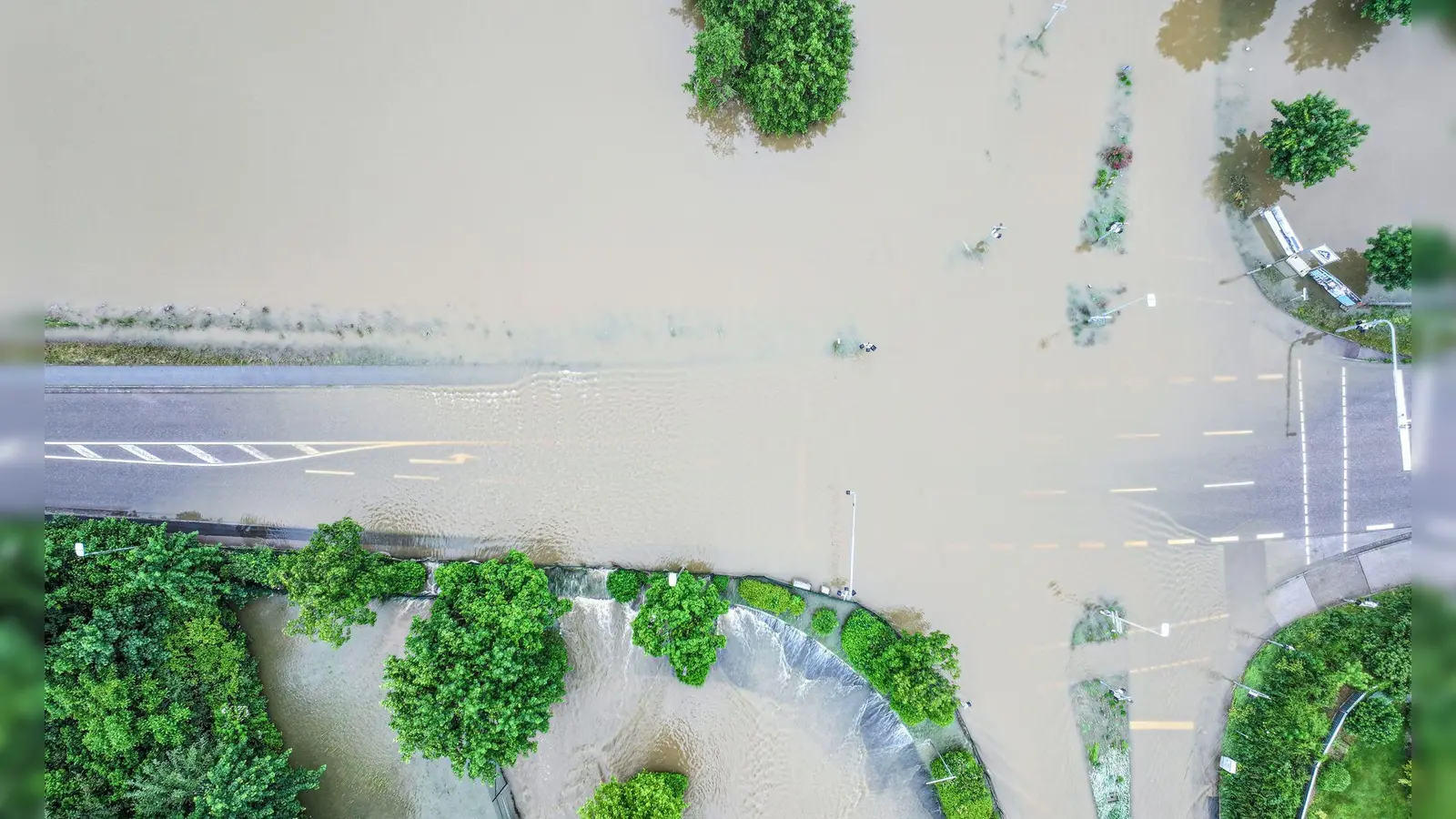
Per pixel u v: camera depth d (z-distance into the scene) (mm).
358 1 42344
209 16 42625
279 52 42344
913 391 40344
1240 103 40844
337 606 34562
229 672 37906
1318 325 39875
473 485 40406
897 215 40969
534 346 40656
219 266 41312
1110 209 40781
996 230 40281
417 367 40688
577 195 41406
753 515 39938
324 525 37219
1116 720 39281
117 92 42312
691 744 39312
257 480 40594
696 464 40188
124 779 35719
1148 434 40156
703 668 35281
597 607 39594
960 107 41344
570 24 42062
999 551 39812
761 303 40656
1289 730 37000
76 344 41031
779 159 41281
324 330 40844
